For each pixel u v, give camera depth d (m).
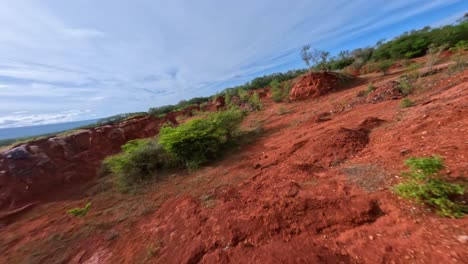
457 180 2.43
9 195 7.45
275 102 19.77
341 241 2.26
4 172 8.12
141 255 3.41
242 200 3.95
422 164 2.36
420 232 1.98
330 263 2.02
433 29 25.14
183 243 3.29
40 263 4.08
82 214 5.48
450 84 6.91
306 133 7.57
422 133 3.95
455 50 15.38
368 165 3.73
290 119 11.70
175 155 7.83
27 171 8.45
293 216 2.92
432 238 1.87
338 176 3.71
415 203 2.39
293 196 3.41
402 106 6.48
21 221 6.28
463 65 8.54
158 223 4.29
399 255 1.83
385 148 4.09
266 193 3.86
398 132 4.48
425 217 2.15
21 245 4.88
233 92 36.16
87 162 10.73
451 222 1.98
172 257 3.08
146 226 4.36
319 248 2.26
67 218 5.80
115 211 5.57
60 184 8.56
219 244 2.93
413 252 1.81
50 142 10.85
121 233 4.40
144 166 7.94
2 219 6.39
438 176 2.58
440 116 4.16
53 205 7.10
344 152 4.66
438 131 3.74
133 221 4.78
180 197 5.25
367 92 10.96
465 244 1.70
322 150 5.09
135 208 5.44
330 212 2.76
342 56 37.62
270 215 3.08
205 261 2.71
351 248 2.11
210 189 5.16
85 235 4.68
